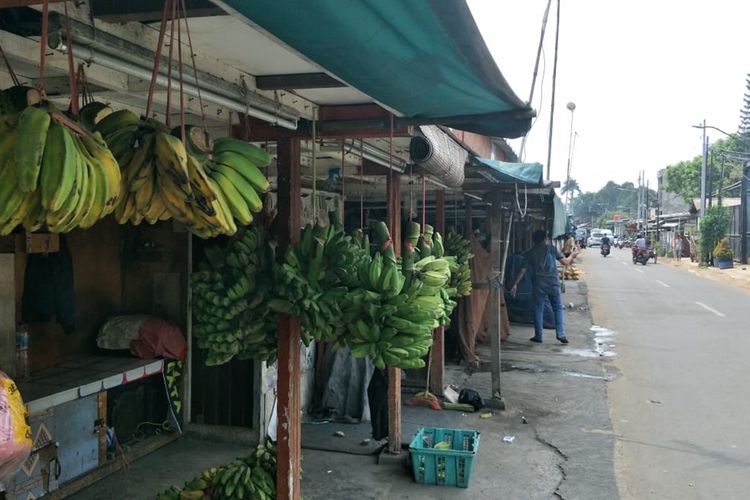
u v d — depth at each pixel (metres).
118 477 5.10
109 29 2.30
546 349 10.80
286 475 3.49
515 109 3.18
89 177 1.54
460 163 5.32
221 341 3.05
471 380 8.62
